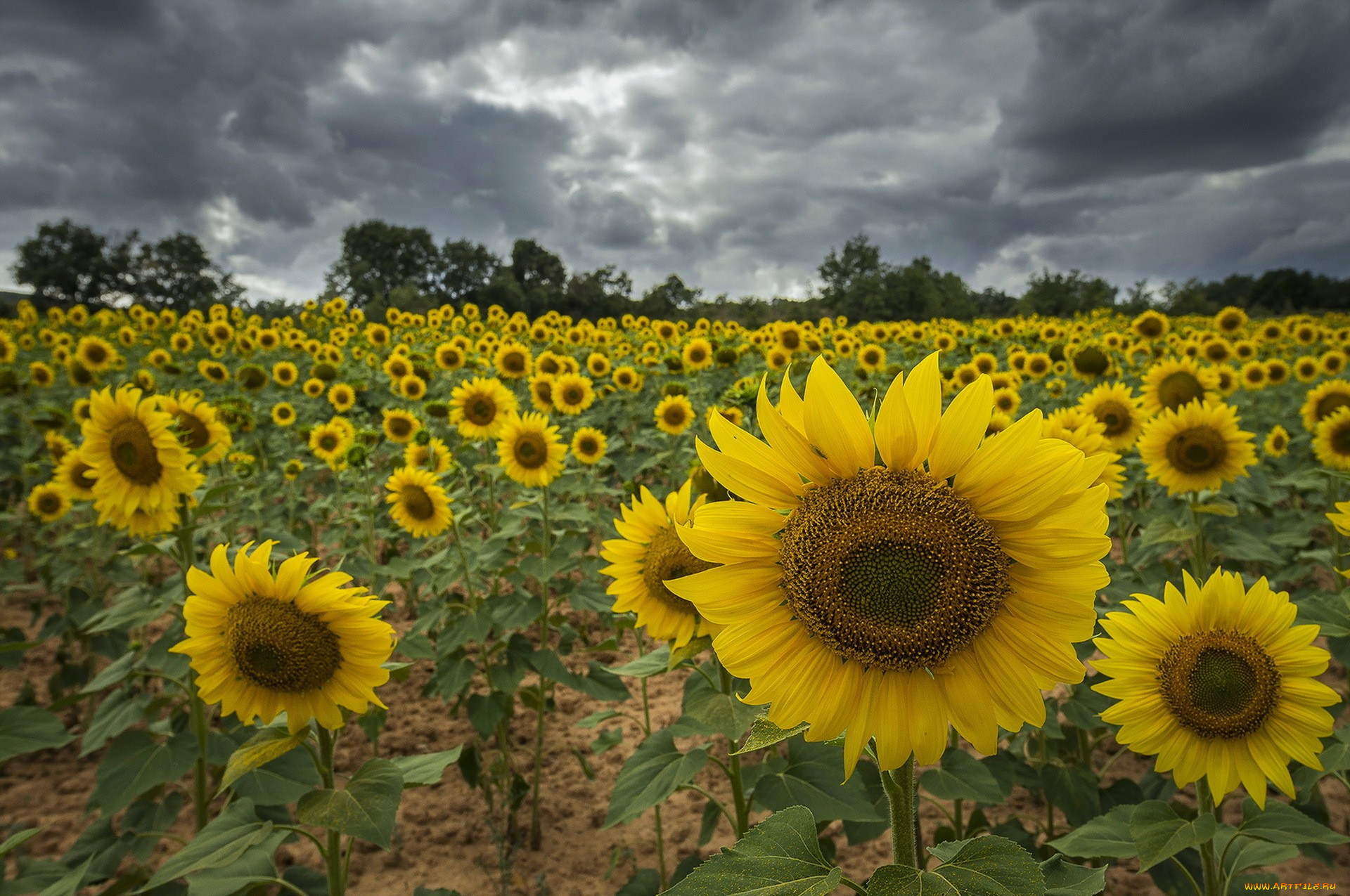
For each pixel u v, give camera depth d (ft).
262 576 8.00
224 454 15.69
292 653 7.81
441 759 8.77
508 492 27.12
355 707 8.16
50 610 24.38
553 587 17.26
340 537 21.58
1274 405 36.22
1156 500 19.33
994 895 4.27
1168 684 7.89
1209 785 8.34
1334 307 245.86
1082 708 11.85
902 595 4.43
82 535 22.90
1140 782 12.92
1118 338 43.47
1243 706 7.64
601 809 15.21
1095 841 8.57
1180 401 20.26
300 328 77.36
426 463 23.20
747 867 4.64
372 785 7.73
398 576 15.94
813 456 4.75
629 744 17.33
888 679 4.55
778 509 4.81
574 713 18.78
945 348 48.11
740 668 4.67
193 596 8.05
